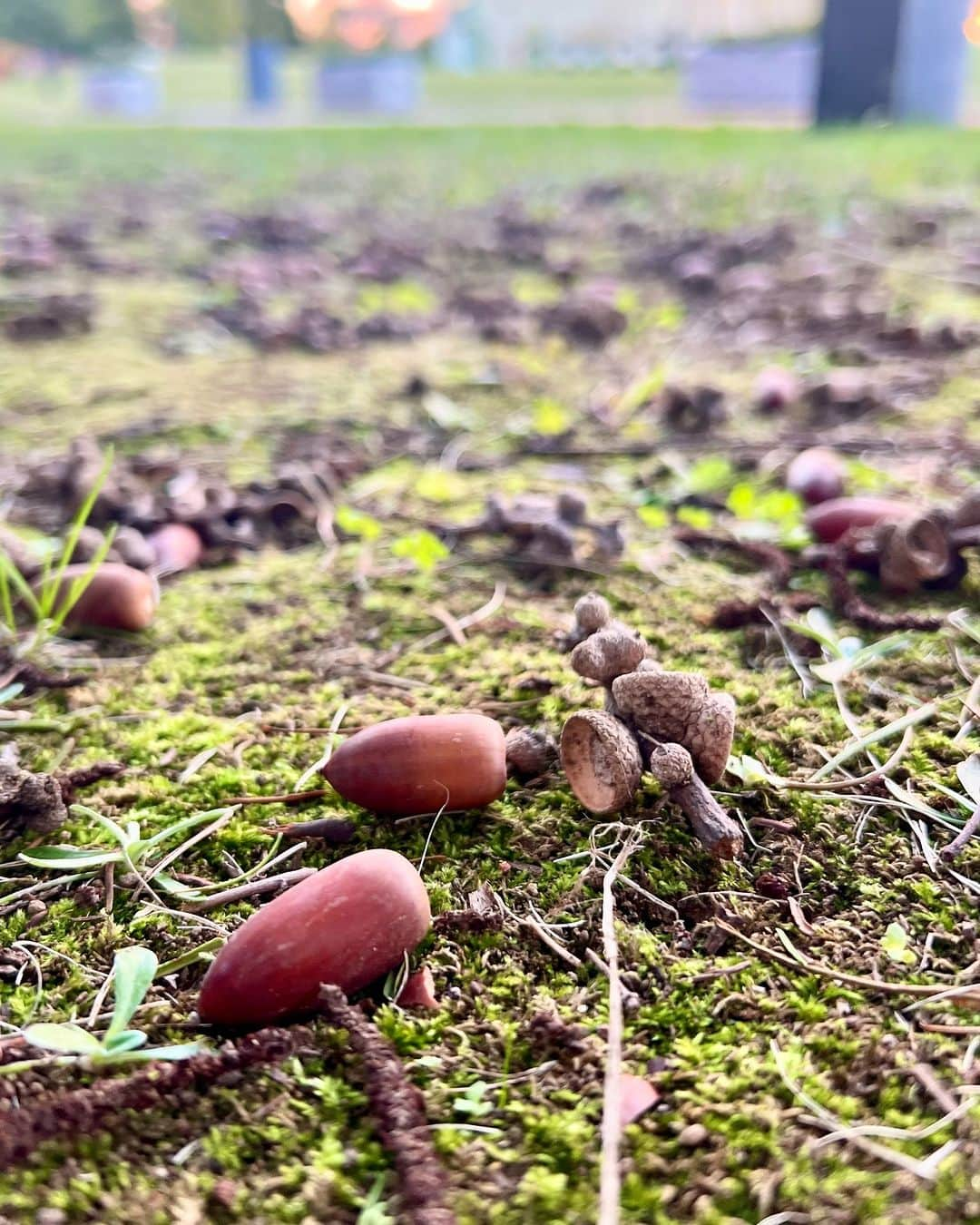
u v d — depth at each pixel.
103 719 0.18
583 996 0.13
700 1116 0.11
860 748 0.16
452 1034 0.12
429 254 0.58
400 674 0.19
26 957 0.14
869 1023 0.12
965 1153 0.11
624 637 0.16
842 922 0.14
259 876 0.15
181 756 0.17
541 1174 0.11
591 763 0.15
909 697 0.18
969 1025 0.12
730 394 0.34
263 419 0.33
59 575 0.20
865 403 0.31
